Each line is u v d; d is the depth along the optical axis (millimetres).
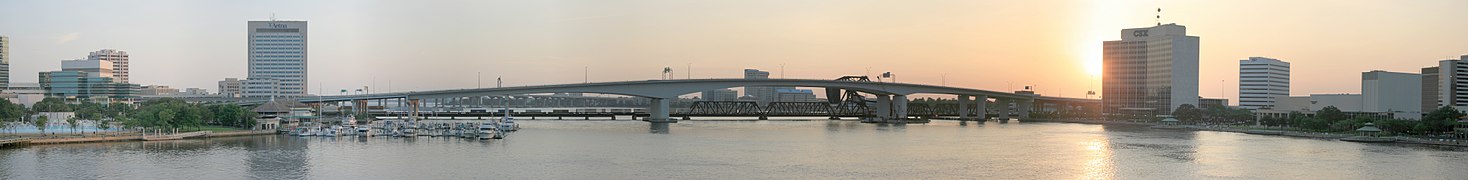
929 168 189125
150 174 176000
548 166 190875
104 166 186375
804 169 186250
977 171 184625
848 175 177375
